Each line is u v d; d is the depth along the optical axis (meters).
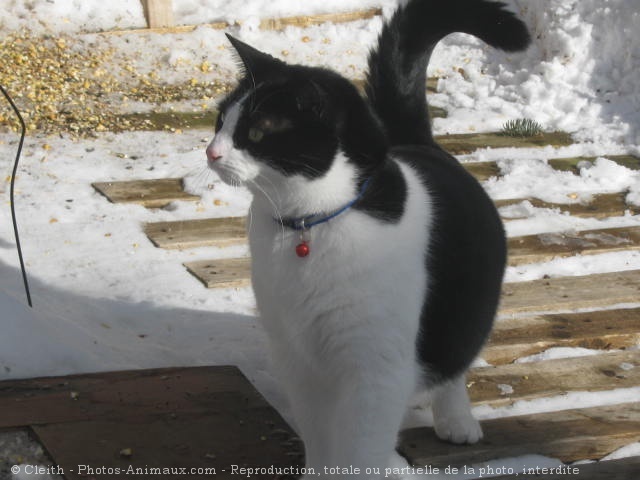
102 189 6.85
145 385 4.11
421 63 4.01
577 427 4.06
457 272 3.32
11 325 4.20
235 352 4.71
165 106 8.70
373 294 3.04
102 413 3.84
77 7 10.37
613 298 5.43
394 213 3.10
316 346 3.22
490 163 7.71
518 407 4.30
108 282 5.48
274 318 3.27
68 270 5.60
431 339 3.31
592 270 5.92
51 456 3.53
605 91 8.98
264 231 3.18
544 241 6.24
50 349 4.22
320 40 10.51
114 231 6.20
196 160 7.45
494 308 3.71
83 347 4.42
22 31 9.84
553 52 9.38
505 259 3.81
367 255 3.03
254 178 3.05
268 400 4.27
